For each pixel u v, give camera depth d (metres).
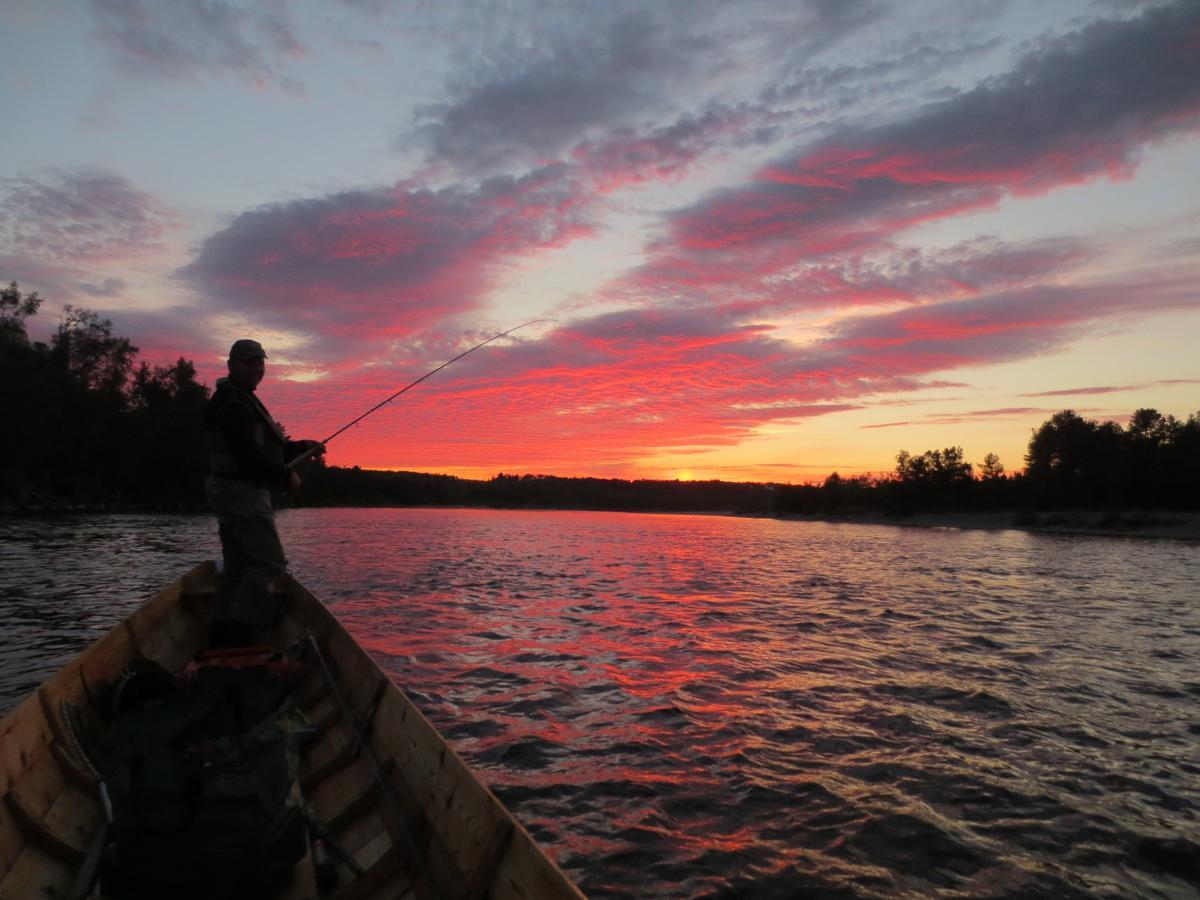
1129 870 4.96
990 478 100.12
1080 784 6.41
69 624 12.87
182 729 2.92
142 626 5.86
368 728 4.40
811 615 16.19
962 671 10.66
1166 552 43.88
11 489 56.62
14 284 63.06
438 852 2.96
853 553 41.03
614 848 5.14
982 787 6.31
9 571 20.48
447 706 8.40
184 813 2.70
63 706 3.90
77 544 29.95
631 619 15.12
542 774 6.44
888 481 114.62
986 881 4.81
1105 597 20.50
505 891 2.44
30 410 55.69
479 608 16.11
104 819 3.20
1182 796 6.18
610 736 7.47
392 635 12.55
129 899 2.75
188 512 70.31
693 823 5.55
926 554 40.66
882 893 4.64
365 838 3.44
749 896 4.57
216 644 5.25
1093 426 87.19
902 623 15.16
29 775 3.33
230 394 5.05
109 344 73.19
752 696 9.09
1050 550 45.59
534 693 9.03
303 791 4.12
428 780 3.31
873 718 8.23
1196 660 11.73
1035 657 11.77
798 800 5.99
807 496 137.62
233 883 2.75
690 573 26.48
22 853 2.90
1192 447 78.12
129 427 68.19
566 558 32.28
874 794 6.14
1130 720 8.31
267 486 5.37
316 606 6.84
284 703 3.29
